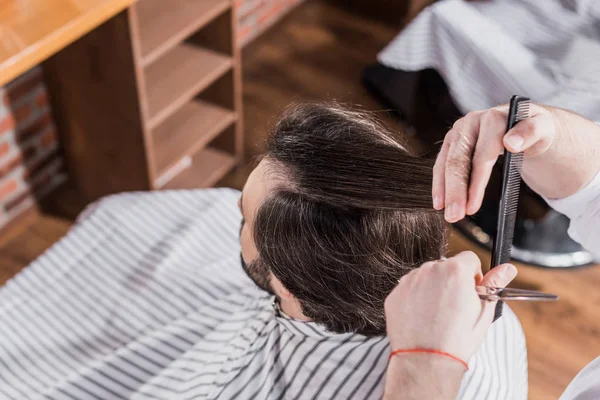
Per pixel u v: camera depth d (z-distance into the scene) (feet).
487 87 6.01
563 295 6.40
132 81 5.59
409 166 2.26
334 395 2.81
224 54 6.66
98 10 3.87
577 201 2.88
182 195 4.55
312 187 2.25
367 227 2.24
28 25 3.67
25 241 6.72
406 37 6.41
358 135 2.34
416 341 1.81
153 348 3.74
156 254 4.24
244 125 8.11
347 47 9.29
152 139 6.76
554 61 5.88
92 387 3.66
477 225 6.79
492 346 3.20
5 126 6.13
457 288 1.85
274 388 3.03
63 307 4.05
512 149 2.11
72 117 6.33
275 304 2.95
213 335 3.57
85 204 7.07
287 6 9.39
